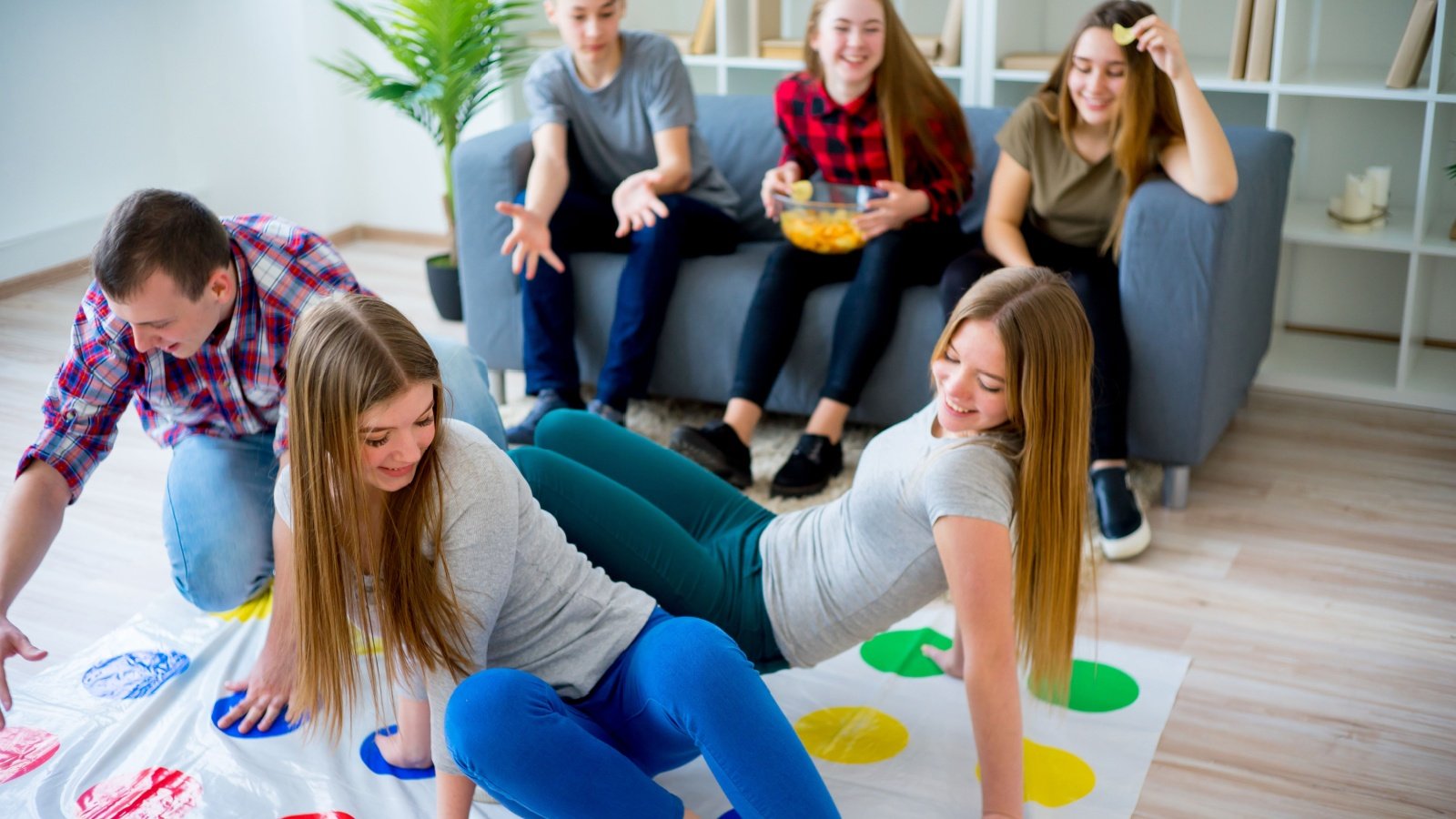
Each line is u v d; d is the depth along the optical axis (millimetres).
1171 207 2363
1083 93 2447
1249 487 2629
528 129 3029
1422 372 3096
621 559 1688
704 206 2902
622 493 1711
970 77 3238
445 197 3615
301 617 1468
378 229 4496
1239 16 2902
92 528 2479
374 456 1361
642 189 2775
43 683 1957
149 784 1732
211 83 4203
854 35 2623
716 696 1391
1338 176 3244
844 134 2764
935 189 2732
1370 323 3350
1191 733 1855
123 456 2795
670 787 1742
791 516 1769
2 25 3705
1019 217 2648
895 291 2621
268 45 4215
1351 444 2811
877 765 1775
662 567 1690
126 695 1927
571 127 2961
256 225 1897
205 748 1807
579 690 1515
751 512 1854
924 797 1710
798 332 2734
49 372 3217
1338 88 2826
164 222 1625
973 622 1466
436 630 1429
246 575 2045
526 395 3088
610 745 1437
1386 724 1869
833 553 1654
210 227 1689
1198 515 2516
